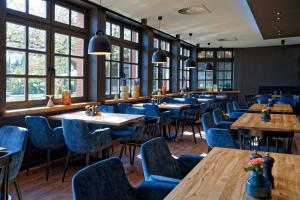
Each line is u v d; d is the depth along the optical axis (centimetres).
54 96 541
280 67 1288
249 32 935
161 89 959
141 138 468
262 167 157
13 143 298
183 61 1222
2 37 416
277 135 378
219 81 1362
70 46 580
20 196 296
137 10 659
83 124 393
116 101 692
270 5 571
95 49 470
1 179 222
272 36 964
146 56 852
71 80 589
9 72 453
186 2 593
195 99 834
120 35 756
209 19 748
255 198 148
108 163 178
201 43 1206
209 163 215
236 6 623
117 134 508
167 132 805
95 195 158
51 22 527
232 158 228
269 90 1302
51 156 505
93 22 621
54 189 380
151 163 221
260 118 476
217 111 532
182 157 260
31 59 491
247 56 1336
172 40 1068
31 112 457
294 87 1266
